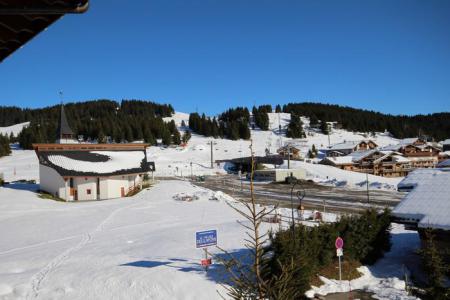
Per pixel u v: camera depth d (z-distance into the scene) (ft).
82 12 12.00
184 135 527.40
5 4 11.37
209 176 288.51
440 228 55.42
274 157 314.76
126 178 172.55
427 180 69.31
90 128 546.67
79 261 67.31
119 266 62.18
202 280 53.78
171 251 70.18
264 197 161.17
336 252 57.77
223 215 113.39
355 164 305.73
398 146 344.28
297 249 49.42
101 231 96.58
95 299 50.67
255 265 17.02
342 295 51.13
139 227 99.50
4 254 77.30
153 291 51.57
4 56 15.24
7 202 138.00
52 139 464.65
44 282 57.11
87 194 161.48
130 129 504.02
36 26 13.07
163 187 182.70
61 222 110.11
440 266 52.54
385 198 150.10
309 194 169.58
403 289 52.80
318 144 529.86
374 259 64.03
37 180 247.91
